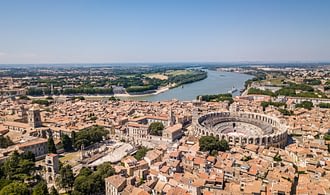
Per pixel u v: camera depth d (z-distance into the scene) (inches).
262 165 7701.8
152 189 6427.2
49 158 7514.8
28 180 7214.6
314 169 7391.7
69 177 6998.0
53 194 6274.6
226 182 7012.8
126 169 7583.7
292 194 6245.1
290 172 7308.1
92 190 6604.3
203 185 6486.2
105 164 7726.4
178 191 6067.9
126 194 6102.4
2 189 6122.1
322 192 6013.8
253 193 6043.3
